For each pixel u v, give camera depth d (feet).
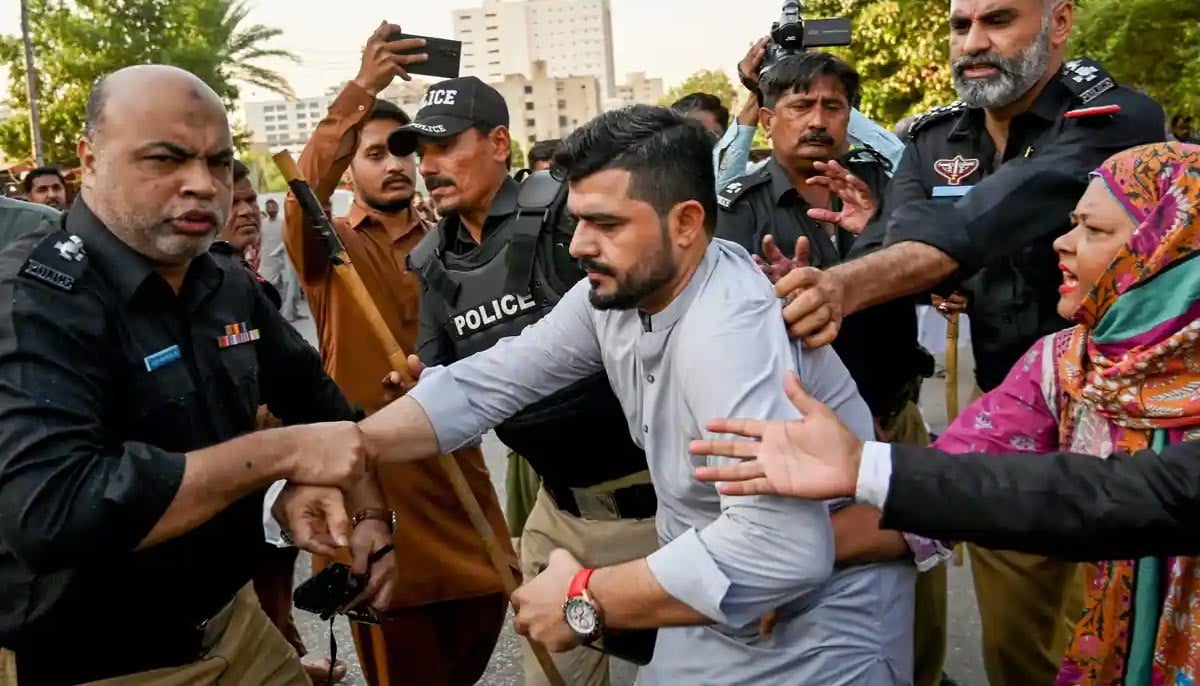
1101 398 5.20
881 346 7.98
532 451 7.78
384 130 10.29
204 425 5.67
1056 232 7.41
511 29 390.21
